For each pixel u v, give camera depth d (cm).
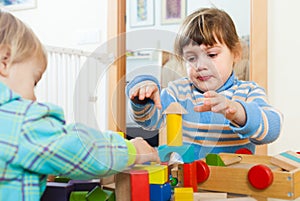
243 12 219
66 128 55
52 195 58
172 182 67
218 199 60
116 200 55
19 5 239
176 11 258
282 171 66
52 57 181
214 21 99
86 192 59
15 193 52
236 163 77
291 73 171
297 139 169
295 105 170
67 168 52
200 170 71
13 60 60
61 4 227
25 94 62
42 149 52
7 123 53
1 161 51
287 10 172
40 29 233
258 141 81
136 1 275
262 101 95
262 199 65
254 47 175
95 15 217
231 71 106
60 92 185
